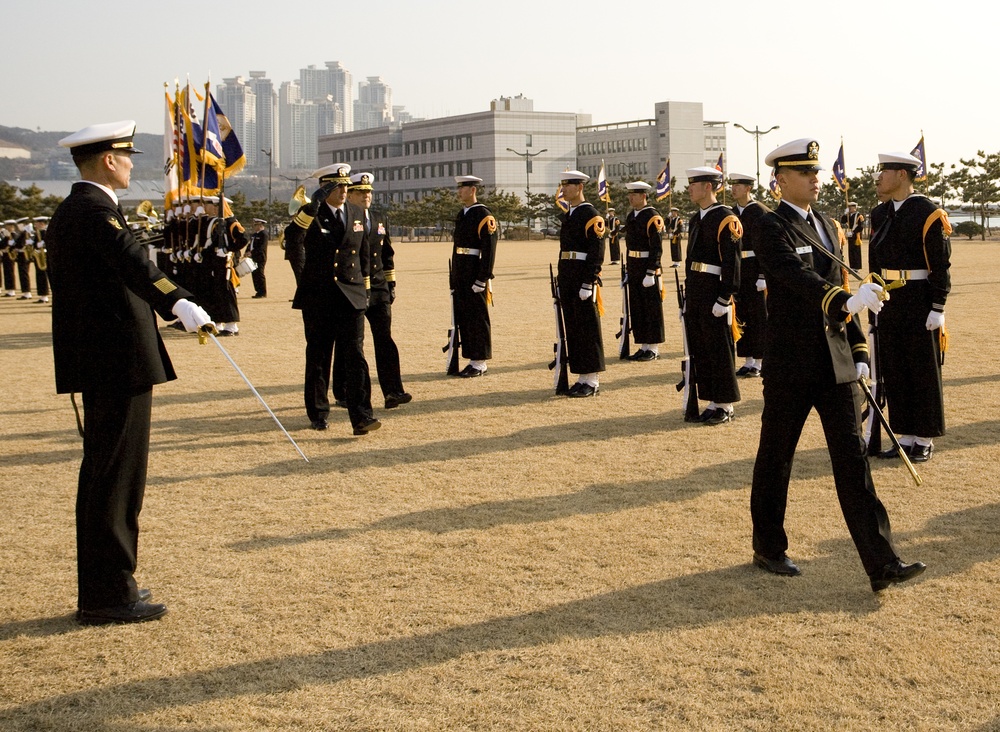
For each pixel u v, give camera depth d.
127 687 4.43
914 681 4.34
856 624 4.93
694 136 120.81
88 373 5.05
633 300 13.62
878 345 8.05
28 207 68.69
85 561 5.11
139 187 106.75
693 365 9.55
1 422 10.04
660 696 4.24
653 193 81.81
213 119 17.31
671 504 6.95
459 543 6.22
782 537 5.64
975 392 10.60
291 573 5.76
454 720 4.08
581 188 10.86
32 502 7.24
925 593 5.30
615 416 9.95
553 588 5.46
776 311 5.55
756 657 4.59
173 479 7.77
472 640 4.82
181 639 4.91
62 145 5.17
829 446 5.46
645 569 5.72
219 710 4.20
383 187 138.00
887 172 8.09
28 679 4.53
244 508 7.01
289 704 4.24
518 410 10.30
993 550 5.89
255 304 23.44
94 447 5.11
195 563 5.93
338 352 10.59
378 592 5.45
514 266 38.56
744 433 9.12
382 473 7.90
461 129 124.94
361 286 9.23
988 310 18.38
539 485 7.48
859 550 5.32
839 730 3.95
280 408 10.53
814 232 5.71
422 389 11.59
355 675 4.49
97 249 4.98
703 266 9.46
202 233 16.86
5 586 5.64
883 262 8.04
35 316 21.00
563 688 4.33
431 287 27.86
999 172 68.12
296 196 10.12
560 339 11.00
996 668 4.43
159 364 5.23
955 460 7.95
